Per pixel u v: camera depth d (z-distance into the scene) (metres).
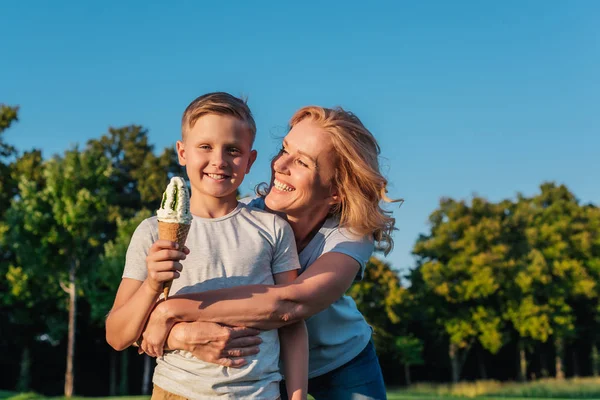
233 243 2.97
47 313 39.81
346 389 3.93
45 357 42.78
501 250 42.66
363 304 39.03
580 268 45.84
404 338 41.56
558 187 52.38
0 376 42.28
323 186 3.43
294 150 3.43
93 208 30.06
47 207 30.02
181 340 2.76
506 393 32.59
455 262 42.91
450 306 44.56
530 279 42.22
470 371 50.22
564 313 45.47
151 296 2.69
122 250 31.75
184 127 3.08
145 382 40.56
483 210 44.34
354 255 3.25
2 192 42.28
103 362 44.59
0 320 40.34
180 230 2.65
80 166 29.80
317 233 3.55
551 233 46.59
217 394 2.77
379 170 3.53
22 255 30.88
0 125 43.62
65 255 31.14
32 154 44.59
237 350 2.79
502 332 44.81
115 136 54.75
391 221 3.53
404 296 39.69
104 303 32.06
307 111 3.57
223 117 2.99
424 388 38.47
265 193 4.04
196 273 2.90
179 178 2.68
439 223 44.97
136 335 2.79
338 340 3.82
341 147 3.38
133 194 52.34
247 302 2.82
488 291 41.19
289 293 2.90
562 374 47.03
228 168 2.99
